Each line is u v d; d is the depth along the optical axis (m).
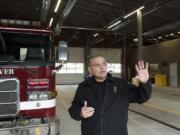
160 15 17.08
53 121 4.79
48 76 5.07
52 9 16.62
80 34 30.27
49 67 5.10
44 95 4.99
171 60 25.08
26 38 5.39
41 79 4.99
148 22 19.34
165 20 18.27
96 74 2.46
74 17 20.27
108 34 26.58
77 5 16.92
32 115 4.89
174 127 7.36
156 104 12.21
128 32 24.22
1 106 4.66
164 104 12.20
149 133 6.77
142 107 11.26
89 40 30.09
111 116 2.41
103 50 33.66
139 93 2.39
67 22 22.02
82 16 19.67
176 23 17.36
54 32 5.98
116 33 24.48
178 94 17.19
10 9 20.61
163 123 7.93
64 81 31.66
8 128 4.39
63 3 15.27
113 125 2.40
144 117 8.98
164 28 18.89
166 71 26.08
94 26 22.14
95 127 2.40
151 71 29.25
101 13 17.84
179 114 9.46
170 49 25.23
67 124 7.98
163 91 19.45
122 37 29.02
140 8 13.91
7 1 18.45
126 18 16.70
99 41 30.33
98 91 2.49
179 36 25.34
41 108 4.96
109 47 33.81
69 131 7.08
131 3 15.07
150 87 2.36
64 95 17.23
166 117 8.88
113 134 2.38
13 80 4.75
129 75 32.31
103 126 2.39
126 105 2.47
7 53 5.27
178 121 8.18
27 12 20.98
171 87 23.52
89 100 2.48
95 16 19.08
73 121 8.45
